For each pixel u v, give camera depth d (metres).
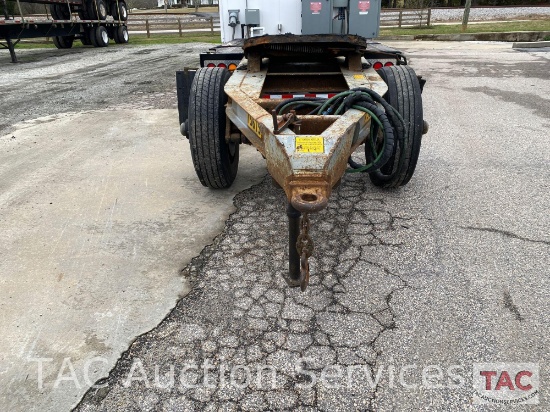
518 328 2.65
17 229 3.85
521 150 5.32
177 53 15.88
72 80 10.92
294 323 2.73
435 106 7.38
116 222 3.94
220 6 8.19
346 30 7.84
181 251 3.49
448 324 2.69
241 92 3.77
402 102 3.88
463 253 3.35
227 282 3.12
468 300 2.88
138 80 10.59
